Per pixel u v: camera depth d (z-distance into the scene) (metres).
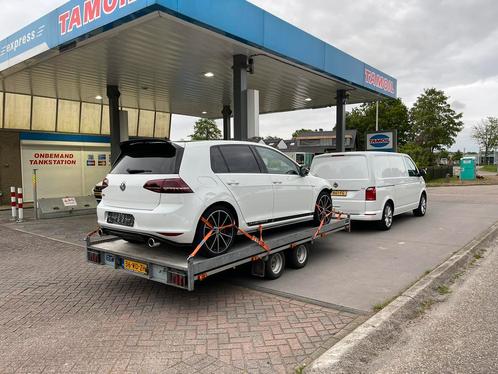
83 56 9.34
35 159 15.66
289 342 3.64
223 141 5.18
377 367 3.22
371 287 5.16
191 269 4.10
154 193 4.41
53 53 8.84
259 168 5.53
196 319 4.18
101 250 5.09
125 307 4.55
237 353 3.44
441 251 7.11
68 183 16.66
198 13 7.04
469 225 9.95
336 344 3.49
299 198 6.22
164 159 4.62
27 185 15.45
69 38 7.96
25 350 3.54
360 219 8.81
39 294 5.03
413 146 36.25
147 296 4.92
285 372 3.14
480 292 4.98
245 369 3.18
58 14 8.16
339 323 4.04
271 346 3.56
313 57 10.52
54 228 10.03
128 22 7.01
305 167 6.39
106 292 5.08
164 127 20.73
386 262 6.40
